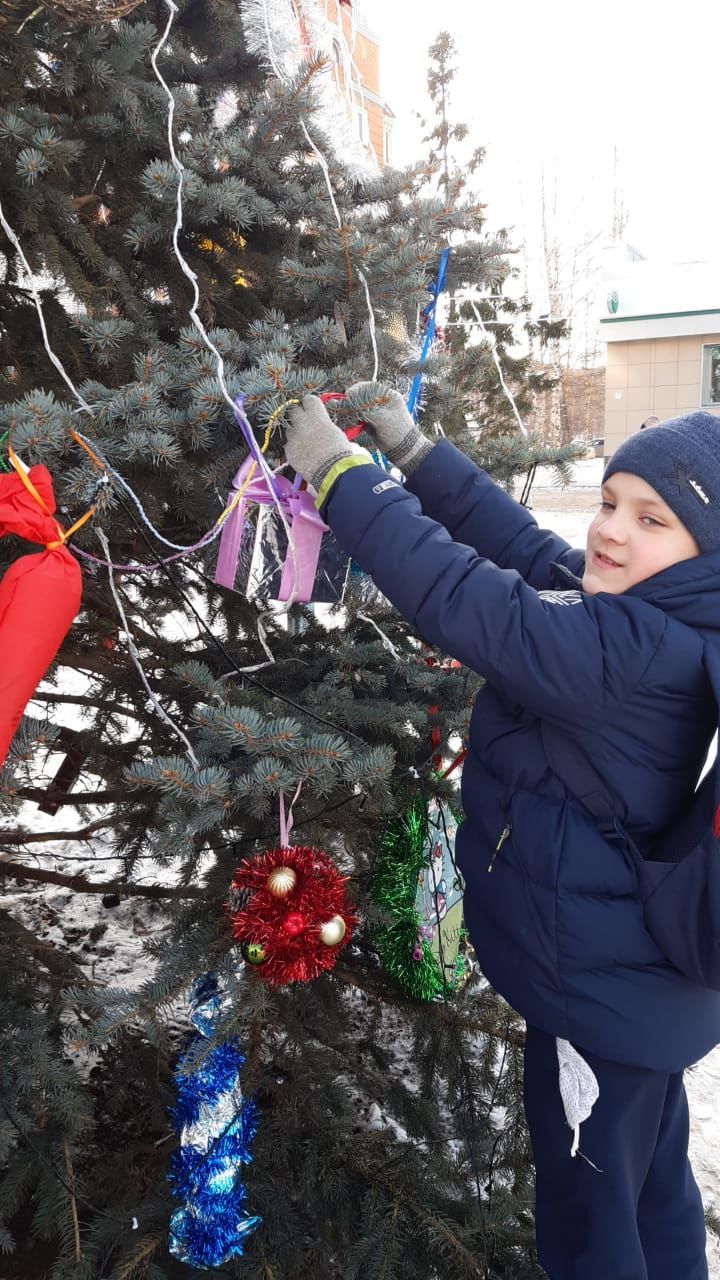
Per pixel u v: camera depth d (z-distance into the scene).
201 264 1.63
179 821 1.29
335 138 1.72
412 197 1.73
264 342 1.39
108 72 1.49
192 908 1.62
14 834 2.33
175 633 2.50
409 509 1.25
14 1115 1.42
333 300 1.56
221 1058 1.49
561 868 1.21
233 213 1.43
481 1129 1.88
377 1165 1.72
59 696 2.12
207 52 1.90
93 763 2.22
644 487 1.19
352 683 1.76
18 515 1.11
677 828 1.22
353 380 1.43
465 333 3.41
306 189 1.67
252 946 1.30
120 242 1.63
